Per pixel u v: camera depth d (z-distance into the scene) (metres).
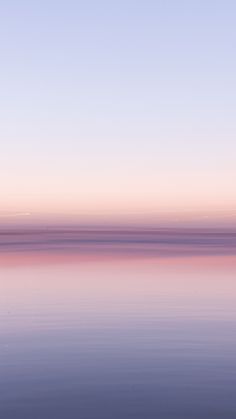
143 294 28.92
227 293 29.22
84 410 11.98
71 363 15.31
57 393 12.98
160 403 12.27
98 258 63.66
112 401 12.45
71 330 19.55
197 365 15.01
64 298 27.47
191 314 22.61
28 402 12.45
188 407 12.08
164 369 14.70
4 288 31.97
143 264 52.38
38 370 14.70
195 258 62.44
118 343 17.52
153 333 18.97
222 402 12.35
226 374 14.22
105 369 14.73
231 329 19.55
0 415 11.75
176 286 32.75
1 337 18.53
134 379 13.90
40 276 39.59
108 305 25.12
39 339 18.16
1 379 14.00
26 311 23.56
